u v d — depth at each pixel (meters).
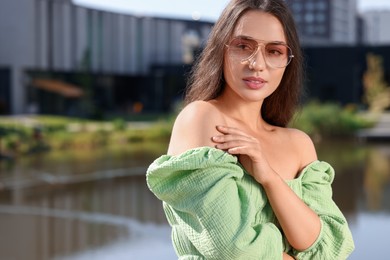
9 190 14.38
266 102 2.00
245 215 1.58
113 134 28.23
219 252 1.55
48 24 43.03
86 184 15.24
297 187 1.78
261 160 1.64
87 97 42.41
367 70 44.56
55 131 27.11
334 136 29.78
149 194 13.70
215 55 1.77
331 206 1.82
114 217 11.18
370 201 12.26
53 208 12.16
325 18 78.75
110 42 47.53
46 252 8.87
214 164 1.57
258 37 1.69
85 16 45.41
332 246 1.76
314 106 30.80
